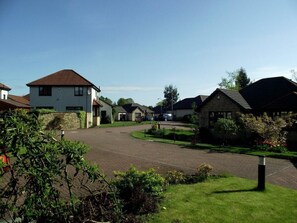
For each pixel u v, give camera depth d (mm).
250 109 23312
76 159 3969
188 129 33438
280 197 6828
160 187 6598
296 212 5758
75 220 4105
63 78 40562
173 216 5344
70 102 39281
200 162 12773
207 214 5500
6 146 3512
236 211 5711
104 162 12172
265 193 7145
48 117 30891
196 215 5430
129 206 5559
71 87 39312
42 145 3676
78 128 34250
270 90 26109
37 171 3539
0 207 3643
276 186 8078
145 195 5828
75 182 7703
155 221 5098
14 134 3492
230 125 21375
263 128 18531
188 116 59656
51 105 39344
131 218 4965
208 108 25766
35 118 3916
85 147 4109
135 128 36656
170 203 6074
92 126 39000
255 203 6258
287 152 16422
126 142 20562
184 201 6246
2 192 3658
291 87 25109
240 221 5215
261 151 16688
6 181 5414
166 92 99125
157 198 6199
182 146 18938
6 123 3551
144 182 6301
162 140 22266
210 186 7664
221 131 21547
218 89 25031
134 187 6035
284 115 19703
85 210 4520
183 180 8352
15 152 3506
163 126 41375
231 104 24031
